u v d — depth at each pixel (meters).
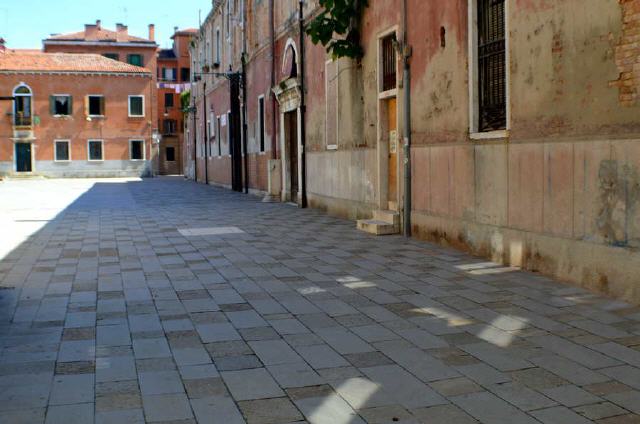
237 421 3.81
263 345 5.28
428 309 6.38
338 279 7.88
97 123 51.72
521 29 7.96
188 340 5.43
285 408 4.00
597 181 6.82
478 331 5.61
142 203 21.27
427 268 8.45
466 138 9.40
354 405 4.04
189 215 16.58
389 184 12.73
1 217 16.22
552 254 7.60
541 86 7.65
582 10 6.93
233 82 27.66
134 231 13.05
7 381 4.47
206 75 37.00
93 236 12.25
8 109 49.66
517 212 8.25
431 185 10.55
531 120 7.87
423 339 5.40
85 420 3.83
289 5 19.08
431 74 10.40
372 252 9.84
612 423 3.74
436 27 10.19
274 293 7.18
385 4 12.14
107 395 4.21
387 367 4.72
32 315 6.27
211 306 6.61
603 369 4.63
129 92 52.38
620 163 6.50
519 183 8.16
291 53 19.06
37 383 4.43
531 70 7.82
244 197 23.86
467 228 9.50
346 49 13.30
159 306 6.62
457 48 9.57
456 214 9.81
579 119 7.05
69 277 8.17
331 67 15.45
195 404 4.06
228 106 30.09
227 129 30.72
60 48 60.09
